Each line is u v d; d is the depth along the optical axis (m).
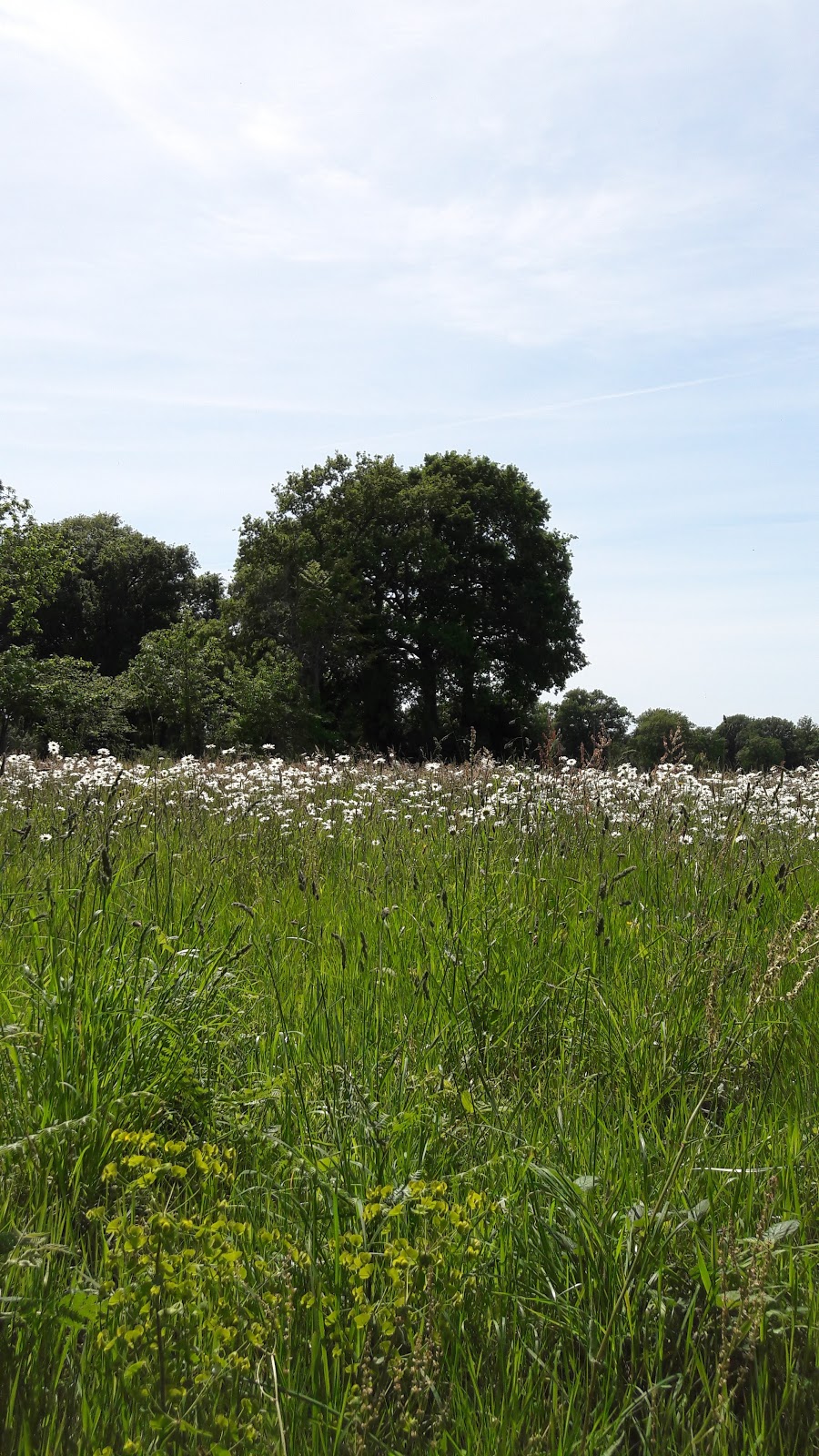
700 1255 2.71
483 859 6.68
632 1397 2.47
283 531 52.00
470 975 4.80
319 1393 2.30
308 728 43.28
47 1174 3.05
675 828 7.87
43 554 34.00
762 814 9.95
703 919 5.07
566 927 5.51
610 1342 2.50
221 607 51.84
